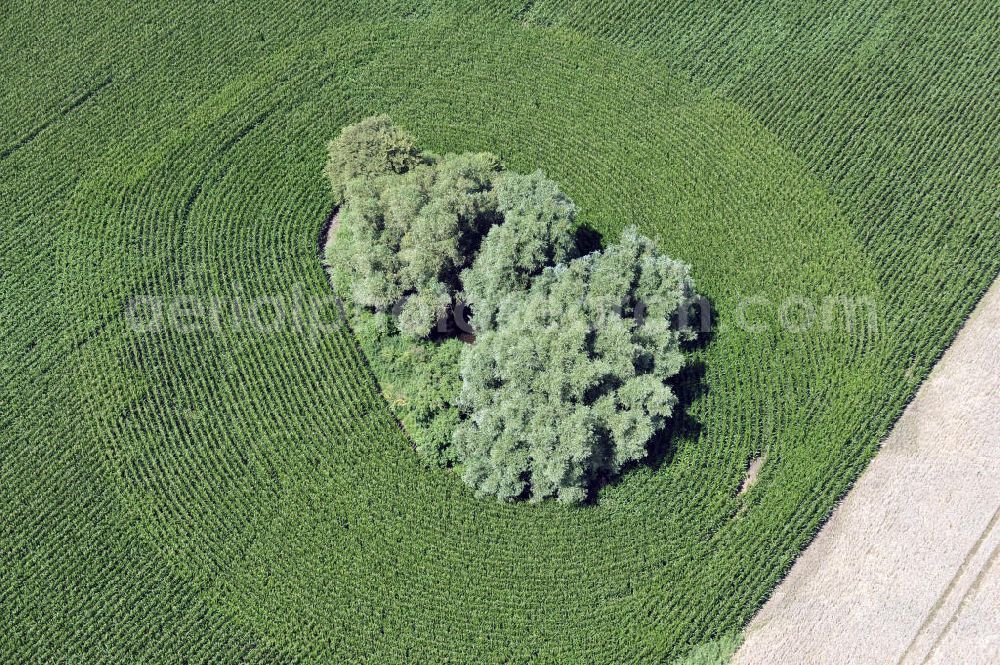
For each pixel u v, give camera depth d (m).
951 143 65.56
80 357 60.81
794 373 60.16
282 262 63.12
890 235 63.31
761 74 67.94
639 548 56.56
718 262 62.91
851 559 56.56
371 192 58.69
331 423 59.16
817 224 63.72
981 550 56.38
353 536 56.81
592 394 54.72
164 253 63.31
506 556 56.41
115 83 68.50
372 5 70.44
